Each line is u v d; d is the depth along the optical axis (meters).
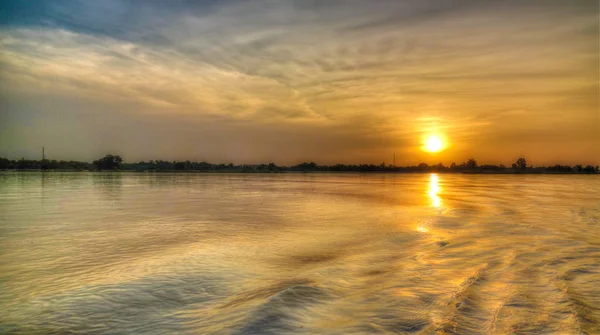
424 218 24.67
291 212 28.38
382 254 14.40
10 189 55.91
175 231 19.81
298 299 9.20
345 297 9.39
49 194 46.28
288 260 13.62
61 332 7.85
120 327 8.02
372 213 27.64
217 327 7.79
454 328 7.43
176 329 7.83
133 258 13.97
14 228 20.72
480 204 34.56
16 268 12.59
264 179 113.56
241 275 11.72
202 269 12.42
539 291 9.55
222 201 37.62
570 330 7.28
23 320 8.41
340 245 16.22
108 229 20.44
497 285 10.10
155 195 45.41
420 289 9.91
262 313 8.30
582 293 9.35
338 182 91.94
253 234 18.95
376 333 7.30
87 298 9.73
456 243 16.23
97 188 59.25
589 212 27.86
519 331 7.26
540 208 30.83
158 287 10.60
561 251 14.33
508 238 17.28
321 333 7.35
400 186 71.81
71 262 13.40
